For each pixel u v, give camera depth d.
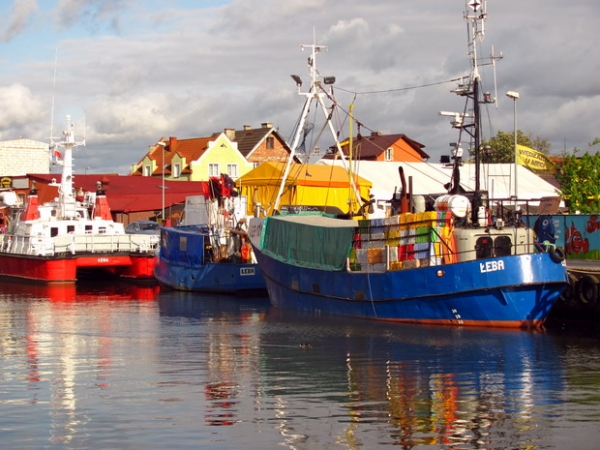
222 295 36.28
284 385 18.17
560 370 19.41
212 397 17.14
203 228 39.47
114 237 42.75
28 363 20.86
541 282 23.58
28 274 42.50
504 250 25.31
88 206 46.56
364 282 26.59
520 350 21.59
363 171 51.59
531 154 50.91
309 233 29.19
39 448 13.89
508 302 23.81
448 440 14.22
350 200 34.47
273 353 21.89
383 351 21.80
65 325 27.44
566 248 33.81
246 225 36.81
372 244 26.81
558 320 25.70
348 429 14.85
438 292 24.59
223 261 37.12
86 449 13.84
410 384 18.19
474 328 24.42
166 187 68.50
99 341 24.16
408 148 77.44
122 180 71.50
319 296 28.61
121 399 17.03
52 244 41.66
